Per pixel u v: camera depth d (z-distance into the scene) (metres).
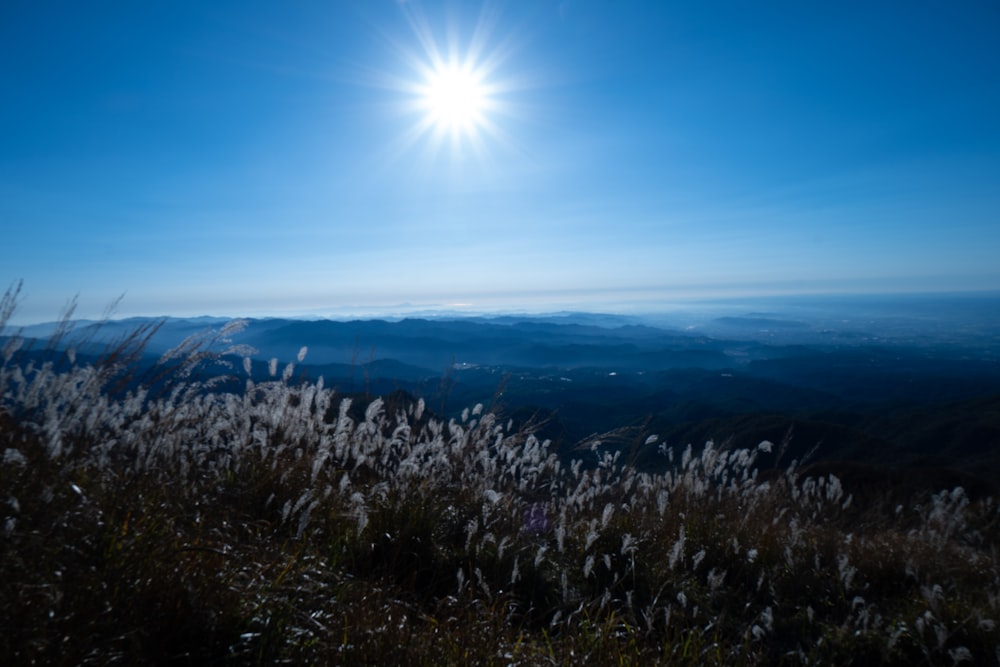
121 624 2.49
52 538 2.87
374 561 4.05
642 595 4.31
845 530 6.48
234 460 4.86
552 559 4.52
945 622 3.97
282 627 2.72
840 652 3.79
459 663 2.79
